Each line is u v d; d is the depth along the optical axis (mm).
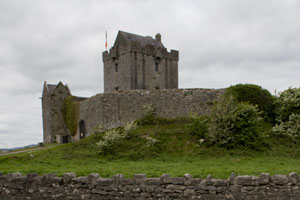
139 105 24312
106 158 17797
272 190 9227
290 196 9055
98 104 26391
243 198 9305
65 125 38250
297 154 16750
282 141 19031
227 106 18797
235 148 17656
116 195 10250
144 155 17766
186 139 19578
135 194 10086
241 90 21328
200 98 23078
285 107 21156
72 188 10766
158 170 12766
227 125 18453
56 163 16516
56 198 10891
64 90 38844
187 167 13516
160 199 9844
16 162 17594
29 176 11414
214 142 18609
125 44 38844
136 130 22031
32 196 11242
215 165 14188
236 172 11453
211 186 9555
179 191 9750
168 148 18734
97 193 10461
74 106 35219
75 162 16750
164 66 42094
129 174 11727
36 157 18656
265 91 22234
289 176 9273
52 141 37312
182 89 23812
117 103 25141
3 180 11820
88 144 21531
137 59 38500
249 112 18781
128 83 38156
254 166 13359
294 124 19672
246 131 18156
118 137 19891
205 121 20766
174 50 43531
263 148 17562
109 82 42219
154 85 40500
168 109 23734
